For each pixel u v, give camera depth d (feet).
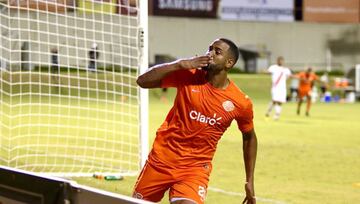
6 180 17.03
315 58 185.68
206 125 20.18
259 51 173.58
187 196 20.17
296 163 48.29
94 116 71.97
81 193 14.87
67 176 39.32
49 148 51.31
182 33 171.53
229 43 20.02
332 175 43.21
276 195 35.83
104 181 38.58
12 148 49.34
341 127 79.56
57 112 73.51
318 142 62.39
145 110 39.19
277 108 87.97
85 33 45.01
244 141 21.54
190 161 20.52
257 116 95.20
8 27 41.70
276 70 86.33
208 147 20.62
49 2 40.75
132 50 42.27
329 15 186.91
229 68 20.01
